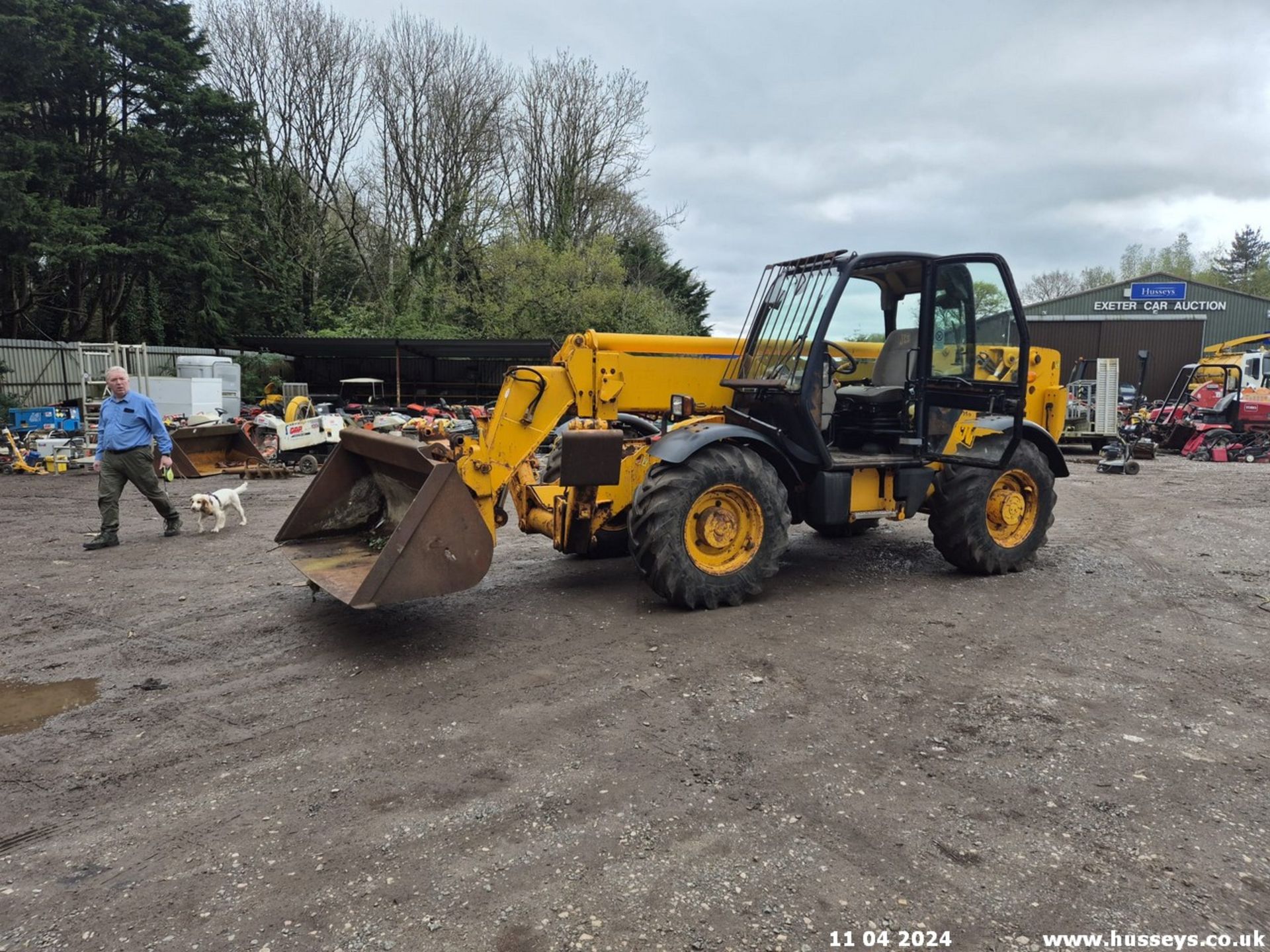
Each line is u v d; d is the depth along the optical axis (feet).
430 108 92.73
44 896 7.57
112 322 74.69
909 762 10.10
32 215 55.21
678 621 15.83
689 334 90.63
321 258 92.94
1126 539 24.93
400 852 8.20
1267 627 15.78
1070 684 12.71
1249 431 54.19
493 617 16.12
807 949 6.80
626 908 7.32
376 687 12.59
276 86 89.30
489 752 10.39
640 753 10.32
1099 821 8.75
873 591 18.22
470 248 92.73
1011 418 19.54
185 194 67.46
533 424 16.20
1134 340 83.46
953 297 18.48
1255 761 10.16
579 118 96.07
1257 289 203.92
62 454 41.50
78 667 13.57
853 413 19.69
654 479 16.10
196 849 8.30
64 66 59.93
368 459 17.11
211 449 39.58
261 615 16.35
